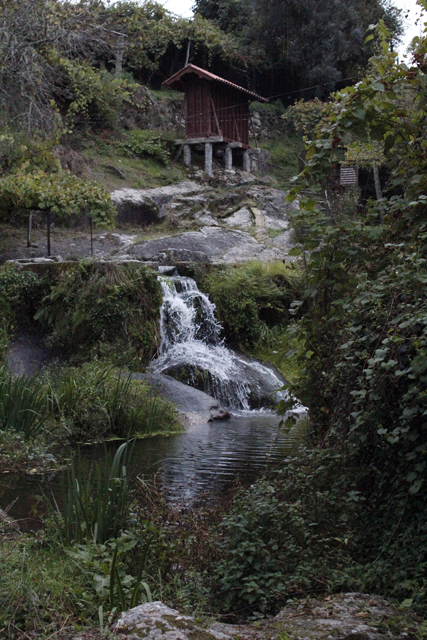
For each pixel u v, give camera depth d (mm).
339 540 3814
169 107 29906
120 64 28922
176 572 3891
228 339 16047
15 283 13750
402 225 4762
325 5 31812
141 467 7238
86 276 13891
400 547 3787
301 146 31359
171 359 13898
